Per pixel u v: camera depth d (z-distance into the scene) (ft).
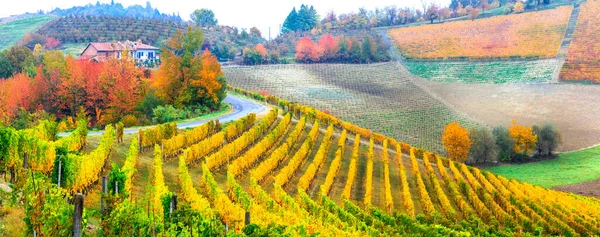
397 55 638.53
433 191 202.80
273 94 448.24
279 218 97.30
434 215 149.59
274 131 207.31
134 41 579.48
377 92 485.97
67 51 558.56
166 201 77.92
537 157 334.65
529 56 575.79
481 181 236.43
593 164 315.37
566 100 451.53
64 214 58.65
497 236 140.77
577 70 521.24
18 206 74.54
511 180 237.04
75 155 95.45
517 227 153.58
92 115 281.74
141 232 64.44
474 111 438.40
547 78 509.76
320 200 147.64
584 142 363.35
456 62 589.32
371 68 563.07
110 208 69.26
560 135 338.13
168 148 153.17
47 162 93.56
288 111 282.97
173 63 286.05
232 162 163.94
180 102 282.36
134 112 266.77
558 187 273.54
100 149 115.34
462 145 315.37
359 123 390.63
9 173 91.50
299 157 183.52
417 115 421.59
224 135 190.39
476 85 514.27
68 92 271.69
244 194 112.47
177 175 139.03
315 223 107.45
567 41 607.37
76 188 92.48
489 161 327.06
